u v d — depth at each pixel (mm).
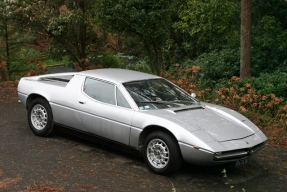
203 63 15836
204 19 18016
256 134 6414
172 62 22375
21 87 8227
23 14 13523
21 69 17406
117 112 6648
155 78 7480
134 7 13797
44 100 7805
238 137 6102
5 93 12453
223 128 6223
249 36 12812
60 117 7527
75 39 14703
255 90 11562
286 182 6184
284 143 8211
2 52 17000
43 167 6355
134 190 5621
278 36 15344
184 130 5934
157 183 5902
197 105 7020
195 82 12961
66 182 5793
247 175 6426
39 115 7930
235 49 16312
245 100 10016
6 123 8922
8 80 15758
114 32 14555
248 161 6535
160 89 7176
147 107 6613
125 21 14078
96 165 6531
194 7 18062
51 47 14883
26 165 6414
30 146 7344
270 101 10422
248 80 12141
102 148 7395
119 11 13648
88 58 15508
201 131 5996
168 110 6574
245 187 5926
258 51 15508
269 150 7770
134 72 7750
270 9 17062
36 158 6746
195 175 6309
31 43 18031
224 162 5824
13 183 5684
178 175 6270
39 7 13688
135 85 7012
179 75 13312
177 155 6000
